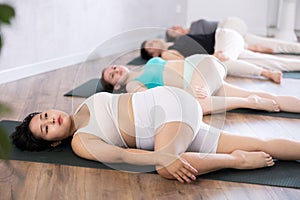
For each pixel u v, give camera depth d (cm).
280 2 605
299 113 253
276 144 181
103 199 153
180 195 155
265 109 251
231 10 638
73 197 154
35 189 159
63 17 395
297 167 177
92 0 438
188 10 658
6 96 290
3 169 174
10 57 332
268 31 630
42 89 311
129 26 518
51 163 181
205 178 167
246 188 159
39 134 189
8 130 217
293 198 152
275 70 363
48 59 379
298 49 430
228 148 183
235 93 262
